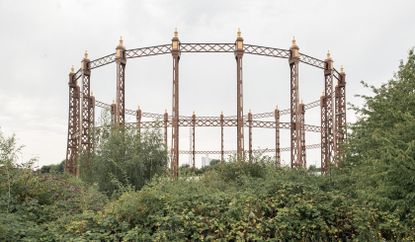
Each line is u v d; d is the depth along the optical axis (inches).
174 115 1347.2
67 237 366.6
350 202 424.8
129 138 937.5
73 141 1633.9
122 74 1462.8
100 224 385.4
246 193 431.8
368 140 579.8
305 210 392.2
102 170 875.4
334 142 1433.3
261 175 871.1
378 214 418.6
